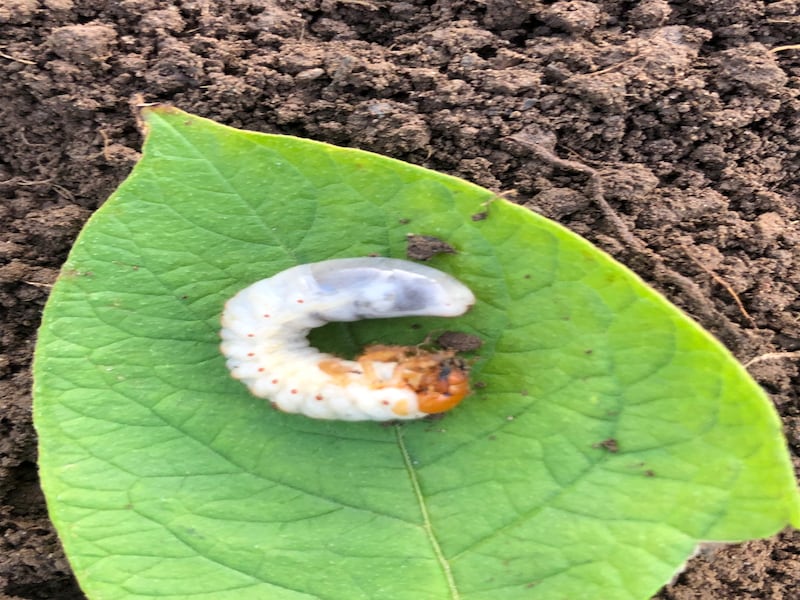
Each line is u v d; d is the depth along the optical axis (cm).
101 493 9
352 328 10
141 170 10
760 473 9
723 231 11
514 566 9
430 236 9
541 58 12
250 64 12
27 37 12
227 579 9
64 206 12
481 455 9
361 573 9
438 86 12
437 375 9
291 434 10
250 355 10
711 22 12
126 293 10
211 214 10
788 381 11
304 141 9
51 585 12
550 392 9
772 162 12
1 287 12
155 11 12
